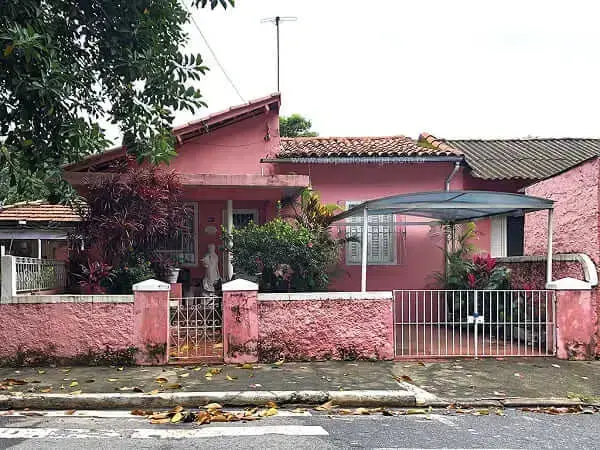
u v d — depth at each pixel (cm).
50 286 1105
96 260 1134
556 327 937
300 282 1112
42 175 978
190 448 530
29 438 563
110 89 965
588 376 829
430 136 1588
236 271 1127
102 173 1062
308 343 905
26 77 810
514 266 1218
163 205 1066
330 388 740
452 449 528
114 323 883
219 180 1115
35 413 671
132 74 944
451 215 1246
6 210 1548
